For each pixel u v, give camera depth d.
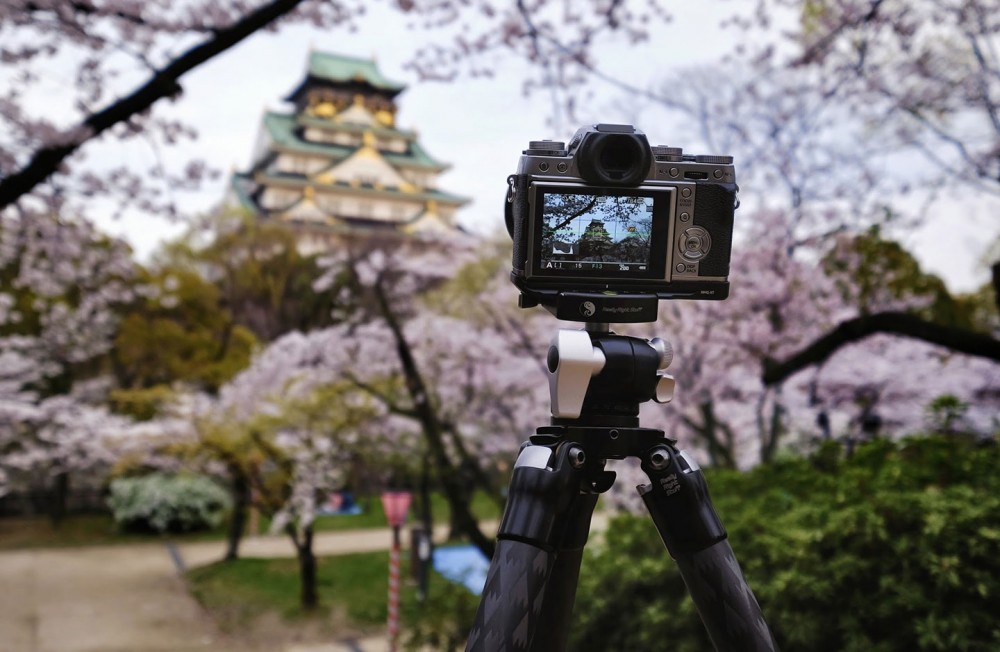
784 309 7.09
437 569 12.62
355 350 10.00
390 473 13.35
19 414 11.97
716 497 3.80
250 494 14.73
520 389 9.74
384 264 9.51
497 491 9.06
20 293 14.11
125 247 5.71
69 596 12.64
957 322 8.89
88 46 3.65
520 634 0.89
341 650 9.62
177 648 9.99
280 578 13.13
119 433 12.59
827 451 3.80
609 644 3.44
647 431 1.02
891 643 2.56
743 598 0.96
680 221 1.02
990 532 2.42
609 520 4.27
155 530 18.25
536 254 1.01
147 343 14.73
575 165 1.00
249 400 11.37
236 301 15.92
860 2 4.85
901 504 2.70
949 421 3.40
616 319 1.03
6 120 3.47
